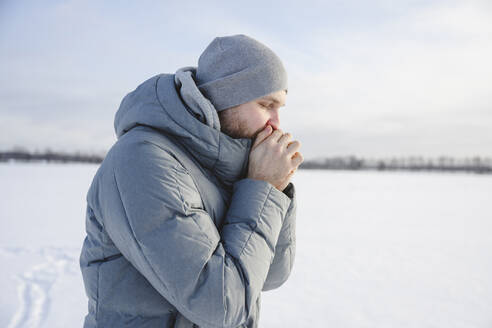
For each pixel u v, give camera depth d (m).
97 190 0.78
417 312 3.54
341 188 23.75
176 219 0.69
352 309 3.58
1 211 9.41
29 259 4.84
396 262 5.45
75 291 3.67
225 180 0.90
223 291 0.67
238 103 0.89
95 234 0.79
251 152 0.88
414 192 21.77
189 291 0.66
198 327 0.79
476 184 32.72
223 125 0.92
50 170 34.84
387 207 13.15
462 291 4.19
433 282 4.50
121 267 0.76
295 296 3.91
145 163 0.72
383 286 4.32
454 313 3.55
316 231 8.02
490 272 4.99
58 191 15.12
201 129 0.81
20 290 3.65
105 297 0.76
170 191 0.70
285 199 0.85
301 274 4.73
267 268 0.77
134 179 0.70
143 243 0.67
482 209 13.14
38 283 3.88
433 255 5.98
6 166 45.31
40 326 2.88
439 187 27.45
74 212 9.34
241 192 0.83
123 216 0.70
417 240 7.27
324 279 4.54
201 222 0.73
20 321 2.95
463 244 6.97
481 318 3.43
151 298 0.76
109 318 0.77
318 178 39.81
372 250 6.25
